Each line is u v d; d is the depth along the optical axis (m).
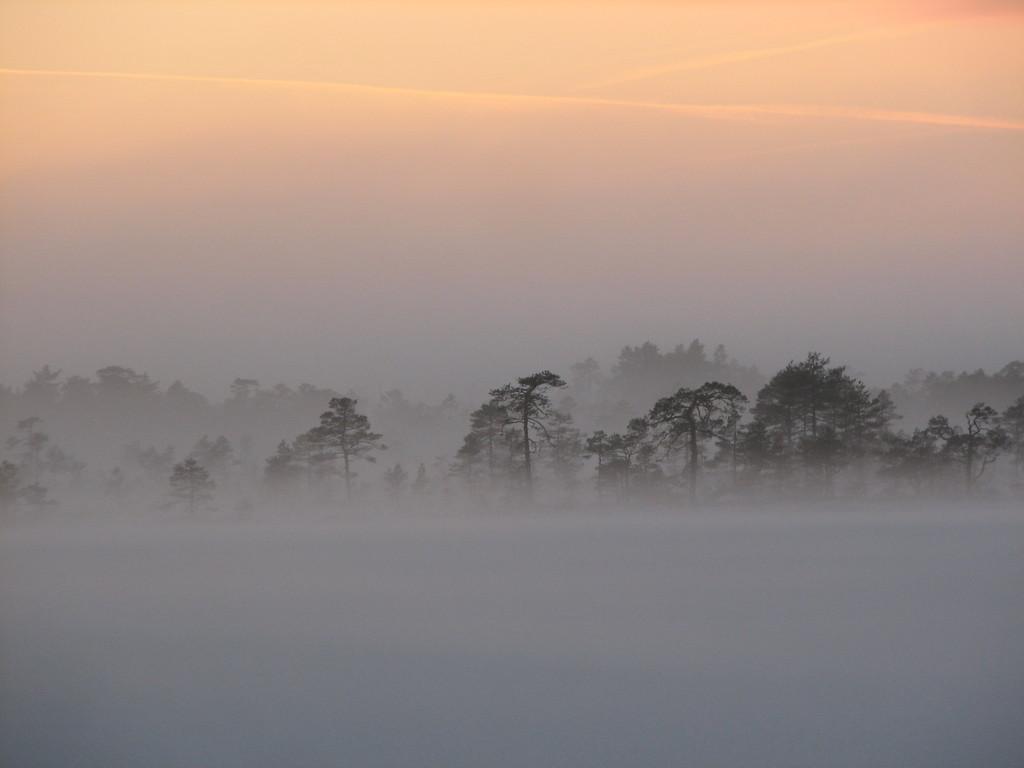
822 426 62.06
